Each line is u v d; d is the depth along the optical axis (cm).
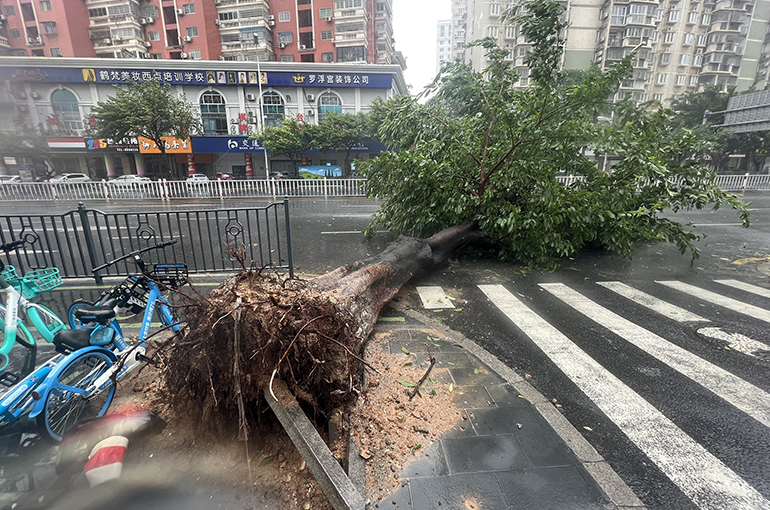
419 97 802
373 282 430
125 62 3422
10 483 222
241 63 3578
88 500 211
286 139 3325
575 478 225
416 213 744
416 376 329
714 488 222
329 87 3781
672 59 4666
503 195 740
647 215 760
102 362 287
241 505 208
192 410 254
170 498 213
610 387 327
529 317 478
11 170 3038
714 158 3728
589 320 473
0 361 290
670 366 364
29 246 887
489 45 814
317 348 248
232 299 235
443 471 227
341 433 254
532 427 269
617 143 690
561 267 715
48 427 236
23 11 4303
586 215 655
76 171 3797
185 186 1916
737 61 4684
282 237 978
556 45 650
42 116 3347
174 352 254
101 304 298
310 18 4678
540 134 629
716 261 777
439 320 463
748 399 313
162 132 3038
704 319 480
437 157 737
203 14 4438
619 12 3981
